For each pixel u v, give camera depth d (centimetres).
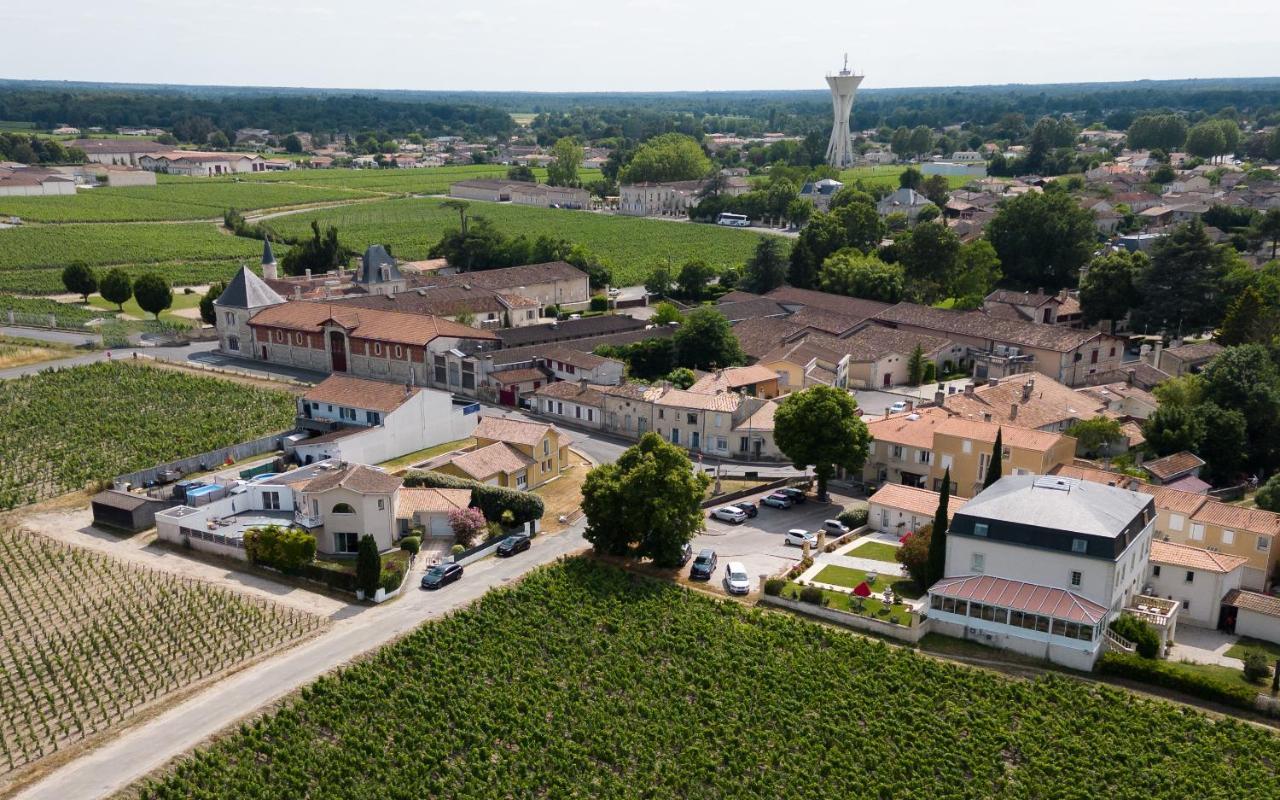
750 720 8069
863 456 12656
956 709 8206
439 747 7594
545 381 17062
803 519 12256
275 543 10300
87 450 13812
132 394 16188
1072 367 17988
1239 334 18250
